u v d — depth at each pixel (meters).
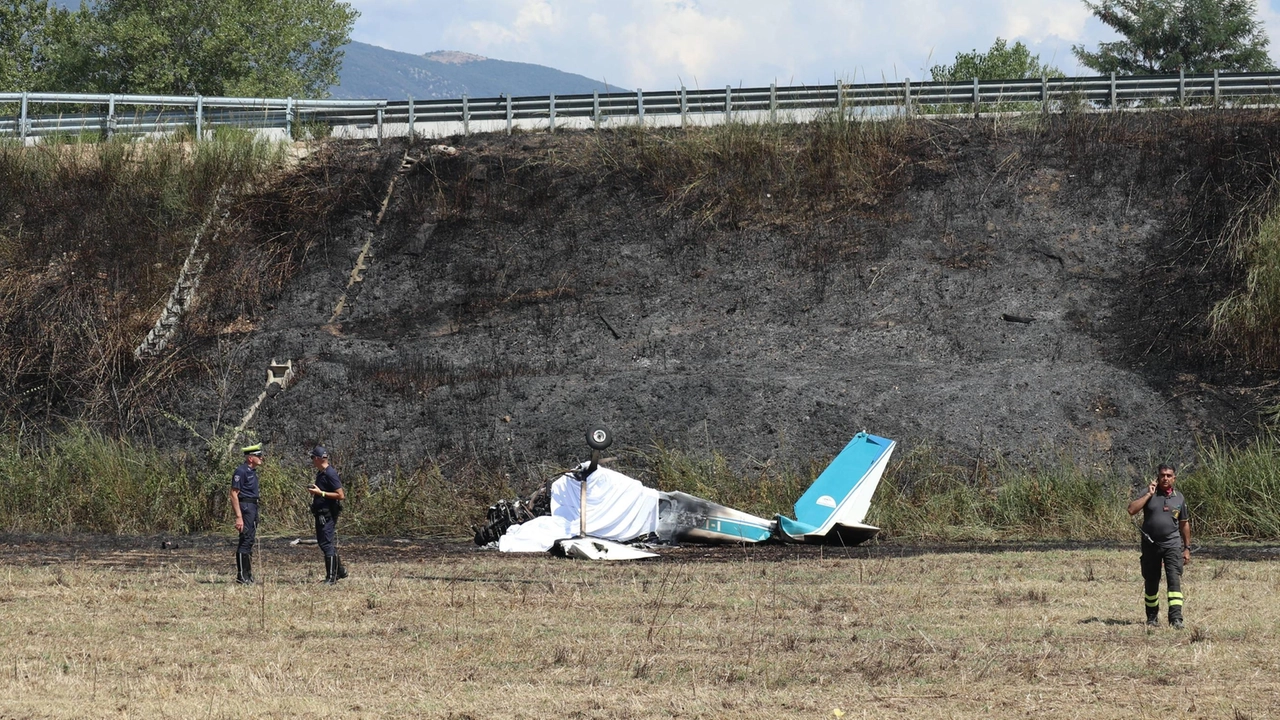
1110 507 47.62
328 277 67.50
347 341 62.06
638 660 23.27
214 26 130.50
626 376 57.88
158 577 34.25
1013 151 71.81
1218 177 66.62
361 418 56.94
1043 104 76.19
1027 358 58.66
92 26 125.12
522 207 70.88
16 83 124.12
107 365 60.56
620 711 19.52
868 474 46.06
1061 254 65.00
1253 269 59.22
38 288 64.94
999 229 67.06
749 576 34.59
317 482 33.78
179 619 27.52
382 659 23.42
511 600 30.08
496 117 78.62
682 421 54.16
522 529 42.81
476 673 22.30
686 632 25.92
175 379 60.16
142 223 70.00
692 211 69.75
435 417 56.41
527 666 22.88
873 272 65.00
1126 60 135.62
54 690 20.69
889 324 61.78
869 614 28.12
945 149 72.62
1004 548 42.41
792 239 67.56
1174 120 72.12
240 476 33.41
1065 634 25.64
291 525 49.41
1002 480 50.25
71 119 79.19
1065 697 20.31
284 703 19.95
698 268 66.50
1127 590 31.50
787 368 58.94
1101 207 67.38
